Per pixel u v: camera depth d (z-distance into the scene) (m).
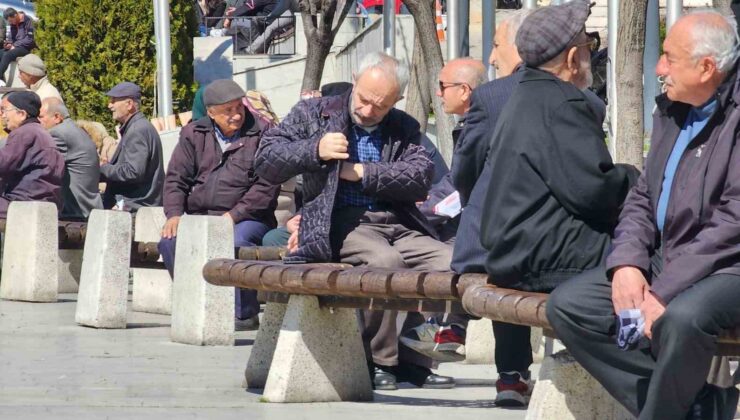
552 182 8.20
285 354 10.49
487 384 11.91
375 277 9.52
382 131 10.84
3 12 36.72
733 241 7.24
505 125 8.42
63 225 18.98
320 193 10.56
